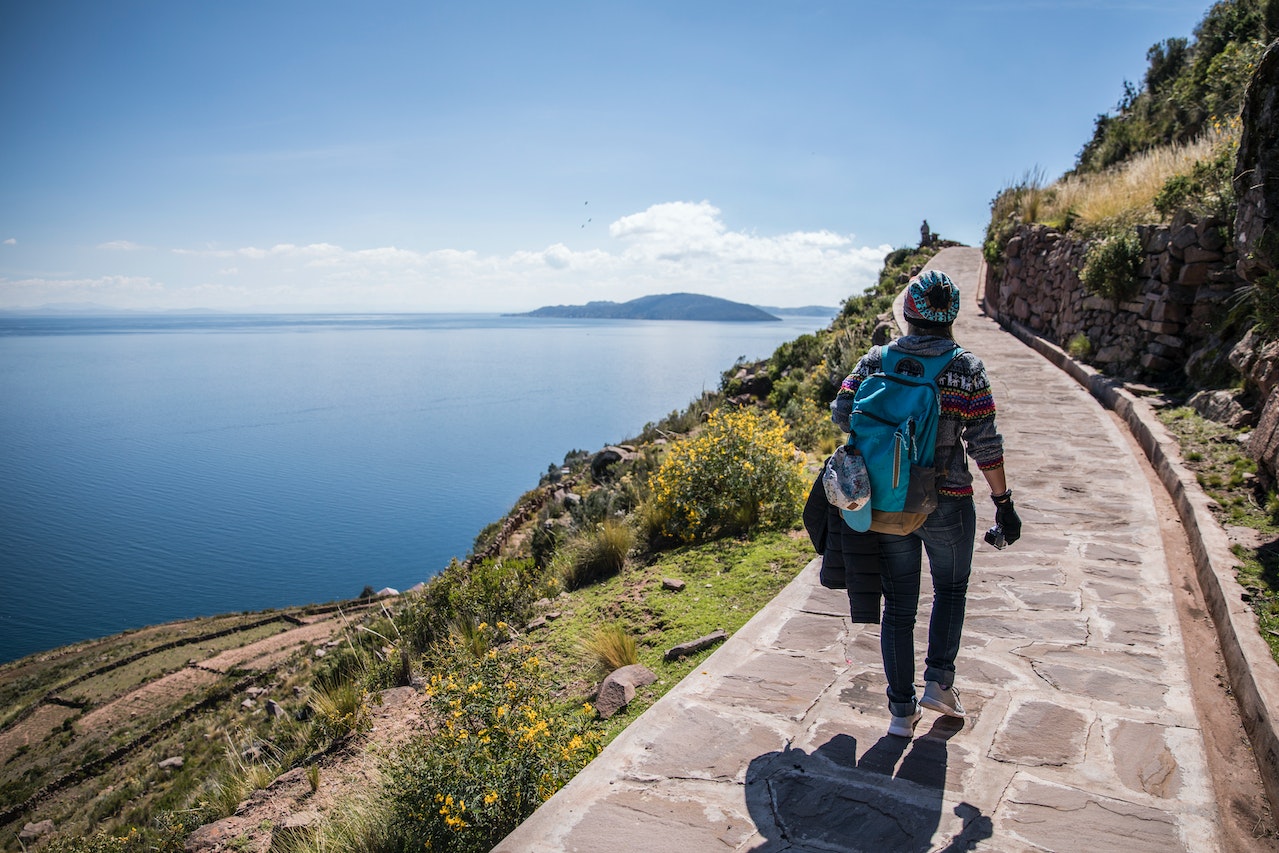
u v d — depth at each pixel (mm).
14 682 58281
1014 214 18922
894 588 2971
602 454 17125
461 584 9156
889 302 21422
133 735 35000
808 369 17844
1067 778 2828
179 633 66750
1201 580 4672
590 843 2586
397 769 4898
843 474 2730
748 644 4238
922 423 2684
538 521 14078
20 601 172750
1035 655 3881
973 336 16844
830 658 3994
